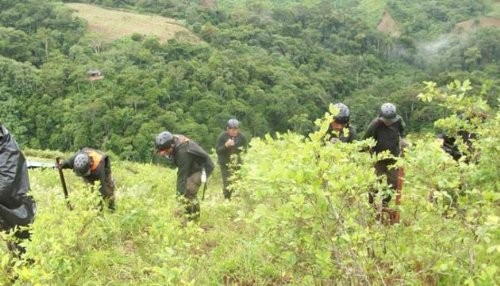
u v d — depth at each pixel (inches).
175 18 4820.4
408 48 4618.6
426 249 165.9
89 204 240.7
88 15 4389.8
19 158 237.1
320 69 3954.2
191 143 311.3
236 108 2556.6
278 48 4087.1
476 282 146.2
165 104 2482.8
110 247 243.8
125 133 2297.0
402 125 274.8
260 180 147.9
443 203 168.4
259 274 217.0
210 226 321.1
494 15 5285.4
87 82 2731.3
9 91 2664.9
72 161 300.0
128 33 4109.3
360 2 6156.5
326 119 142.9
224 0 5920.3
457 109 186.9
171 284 160.9
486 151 175.3
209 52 3393.2
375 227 172.4
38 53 3412.9
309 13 4970.5
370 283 155.9
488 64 4023.1
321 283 170.7
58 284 194.7
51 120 2536.9
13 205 232.8
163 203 282.5
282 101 2773.1
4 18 3784.5
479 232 139.0
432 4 5723.4
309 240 147.2
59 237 205.9
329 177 135.2
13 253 225.9
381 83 3595.0
